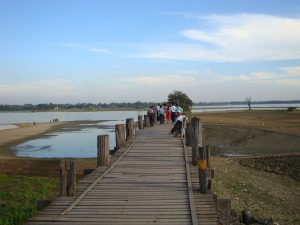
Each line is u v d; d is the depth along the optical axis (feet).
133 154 56.59
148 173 43.60
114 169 45.93
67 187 34.04
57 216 28.78
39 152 138.21
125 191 35.81
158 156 54.80
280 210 56.18
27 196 56.85
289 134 158.20
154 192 35.37
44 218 28.40
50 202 32.48
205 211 29.60
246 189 69.62
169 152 58.29
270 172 89.45
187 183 38.19
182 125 77.15
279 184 76.07
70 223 27.37
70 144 165.78
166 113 127.24
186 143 65.57
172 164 48.88
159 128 100.94
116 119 440.04
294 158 101.81
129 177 41.60
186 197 33.63
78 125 311.06
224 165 96.12
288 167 92.58
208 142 152.15
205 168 35.04
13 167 88.22
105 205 31.48
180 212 29.55
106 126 294.87
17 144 166.61
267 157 105.60
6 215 46.26
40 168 87.04
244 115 317.22
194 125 53.72
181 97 256.32
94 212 29.71
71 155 129.08
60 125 312.29
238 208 55.72
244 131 175.63
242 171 89.51
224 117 284.00
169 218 28.19
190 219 27.94
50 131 244.83
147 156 54.85
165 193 35.04
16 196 56.95
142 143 68.28
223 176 80.02
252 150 127.65
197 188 36.35
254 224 39.86
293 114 316.60
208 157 38.73
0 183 65.46
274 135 158.40
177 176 41.93
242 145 140.77
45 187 63.26
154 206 31.09
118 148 61.82
